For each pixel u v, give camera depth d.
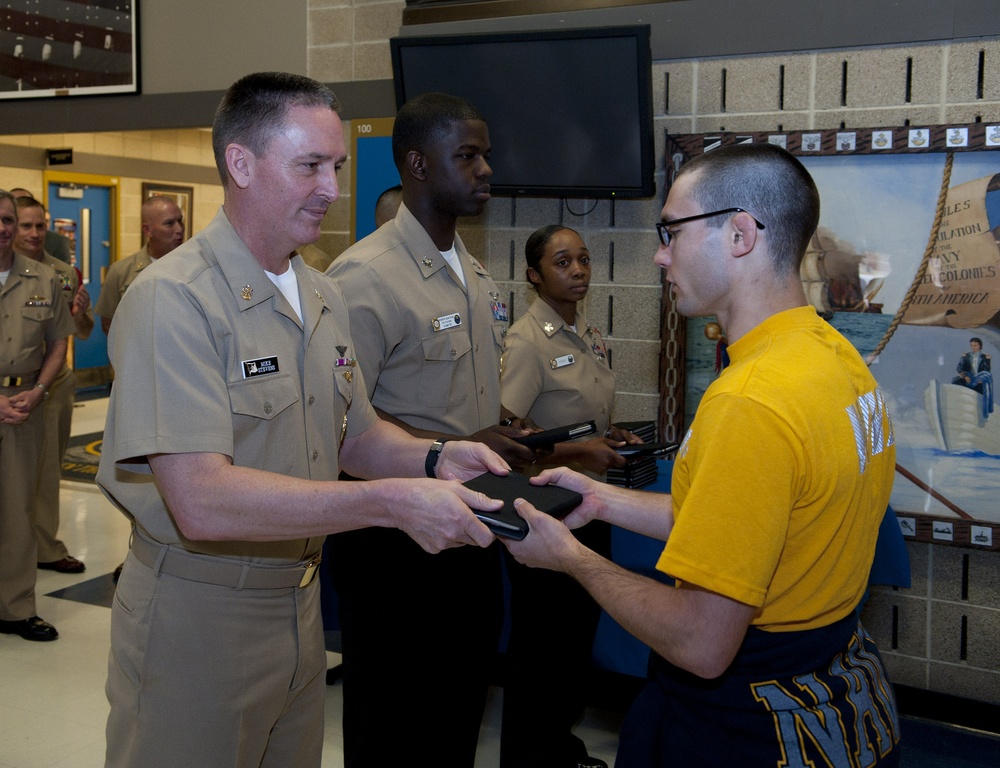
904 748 2.88
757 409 1.11
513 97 3.36
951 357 2.96
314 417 1.61
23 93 4.89
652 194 3.30
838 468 1.14
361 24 3.95
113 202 8.78
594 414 2.83
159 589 1.47
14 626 3.58
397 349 2.12
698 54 3.26
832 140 3.04
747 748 1.20
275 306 1.54
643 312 3.46
